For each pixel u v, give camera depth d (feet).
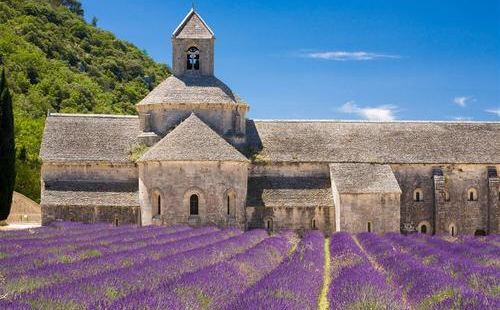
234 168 212.02
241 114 238.27
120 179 226.99
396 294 78.59
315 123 253.85
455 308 66.80
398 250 143.43
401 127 255.70
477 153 245.04
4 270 91.76
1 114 226.38
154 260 107.76
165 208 207.62
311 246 147.84
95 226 194.90
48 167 224.53
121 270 91.76
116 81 565.53
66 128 236.43
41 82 473.26
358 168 231.09
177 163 207.72
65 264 100.12
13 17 560.61
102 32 635.25
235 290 79.61
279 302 67.72
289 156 234.99
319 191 229.25
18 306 61.11
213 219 207.41
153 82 608.19
